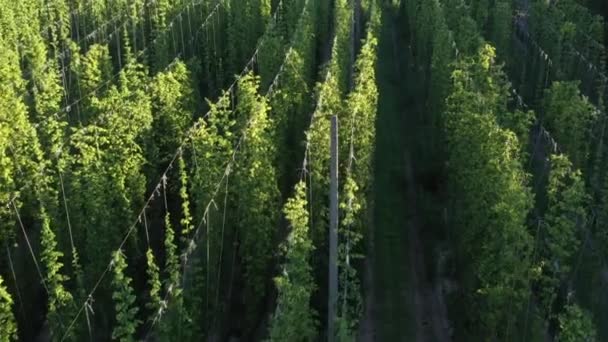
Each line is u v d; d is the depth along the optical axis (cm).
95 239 2794
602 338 2662
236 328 2891
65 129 3828
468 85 3494
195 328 2489
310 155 2872
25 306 2933
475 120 2948
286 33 5531
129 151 3112
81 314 2541
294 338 2039
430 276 3262
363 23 6412
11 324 2395
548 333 2542
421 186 3962
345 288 2345
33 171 3056
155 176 3384
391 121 4862
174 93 3638
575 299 2527
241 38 5391
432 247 3438
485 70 3606
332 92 3362
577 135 3412
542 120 3884
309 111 3881
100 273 2778
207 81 5406
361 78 3484
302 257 2202
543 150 3816
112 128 3084
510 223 2298
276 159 3272
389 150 4434
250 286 2781
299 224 2262
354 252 2861
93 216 2792
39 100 3816
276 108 3422
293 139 3741
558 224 2428
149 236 3194
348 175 2733
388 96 5322
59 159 2992
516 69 5219
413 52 6041
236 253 2978
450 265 3281
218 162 2911
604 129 3766
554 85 3662
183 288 2417
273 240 2838
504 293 2320
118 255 2338
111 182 2955
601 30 5225
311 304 2666
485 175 2639
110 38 5425
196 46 5622
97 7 5678
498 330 2411
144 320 2892
